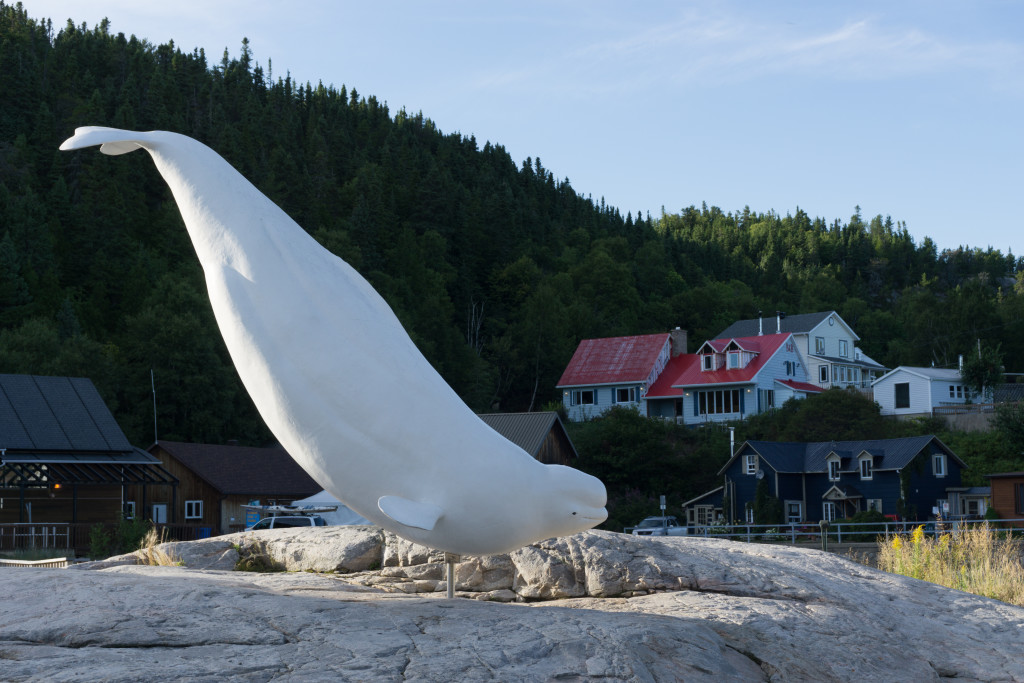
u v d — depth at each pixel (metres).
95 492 34.41
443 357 74.75
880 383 60.50
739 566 8.88
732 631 7.32
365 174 109.12
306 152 122.81
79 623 5.53
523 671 5.60
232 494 39.59
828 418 49.38
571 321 89.44
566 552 8.80
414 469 6.55
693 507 43.50
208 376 54.97
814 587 8.59
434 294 86.81
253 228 6.87
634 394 64.44
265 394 6.66
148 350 54.72
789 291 141.50
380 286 79.25
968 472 44.41
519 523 6.67
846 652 7.34
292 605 6.22
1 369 49.91
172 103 115.81
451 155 139.25
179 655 5.27
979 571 13.01
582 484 6.79
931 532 26.38
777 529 38.31
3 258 63.22
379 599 6.94
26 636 5.39
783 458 42.03
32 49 124.94
